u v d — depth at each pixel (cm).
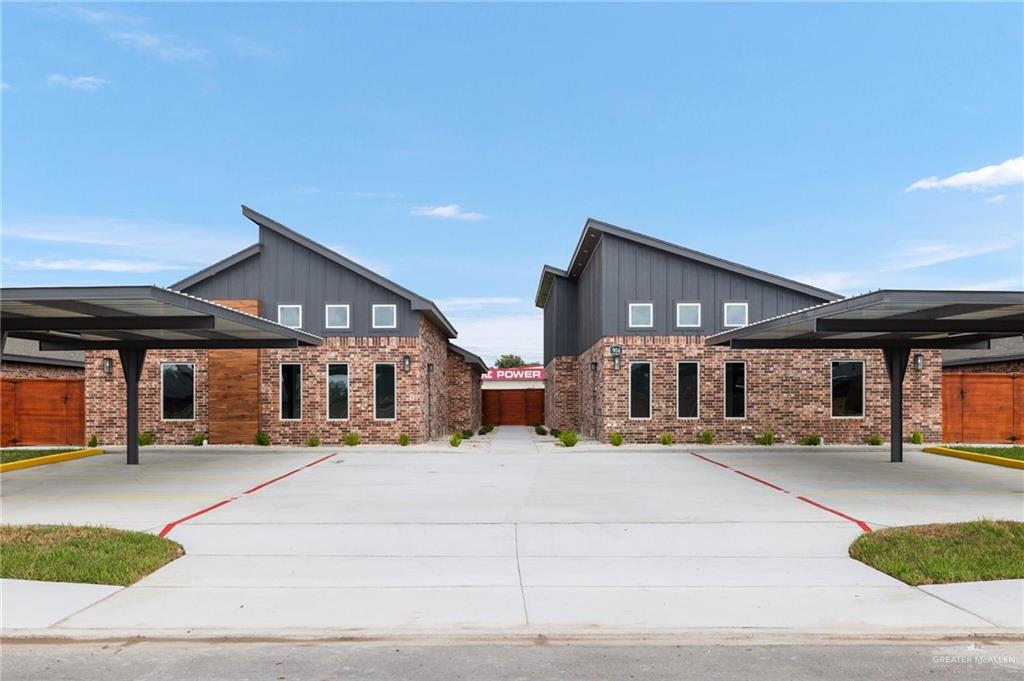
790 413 2373
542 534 1009
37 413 2448
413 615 670
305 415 2408
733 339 1909
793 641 616
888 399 2383
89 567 804
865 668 557
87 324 1541
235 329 1730
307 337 1953
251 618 661
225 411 2397
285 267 2462
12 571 789
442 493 1379
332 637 622
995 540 895
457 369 3444
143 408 2416
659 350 2388
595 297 2634
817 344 1959
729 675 545
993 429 2439
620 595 728
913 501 1268
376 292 2442
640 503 1255
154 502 1284
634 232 2402
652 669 556
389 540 975
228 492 1400
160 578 793
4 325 1530
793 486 1452
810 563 852
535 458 2017
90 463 1925
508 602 706
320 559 876
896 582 772
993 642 614
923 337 1892
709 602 706
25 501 1299
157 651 594
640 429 2375
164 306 1389
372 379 2417
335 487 1462
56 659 576
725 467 1781
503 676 543
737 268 2398
